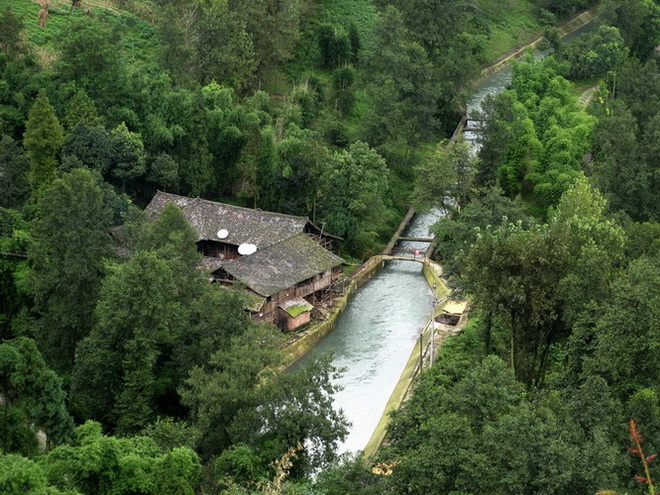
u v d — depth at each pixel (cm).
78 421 7988
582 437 5238
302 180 12181
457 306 10500
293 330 10150
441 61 16738
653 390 5934
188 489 5559
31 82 12012
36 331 8488
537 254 6969
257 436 6781
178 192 12419
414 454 5356
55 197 8306
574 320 6819
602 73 18350
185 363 8031
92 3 15950
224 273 10075
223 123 12462
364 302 11275
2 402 7444
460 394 5981
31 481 4794
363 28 18275
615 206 11512
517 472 4872
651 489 2903
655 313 6172
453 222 11356
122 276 7762
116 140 11488
